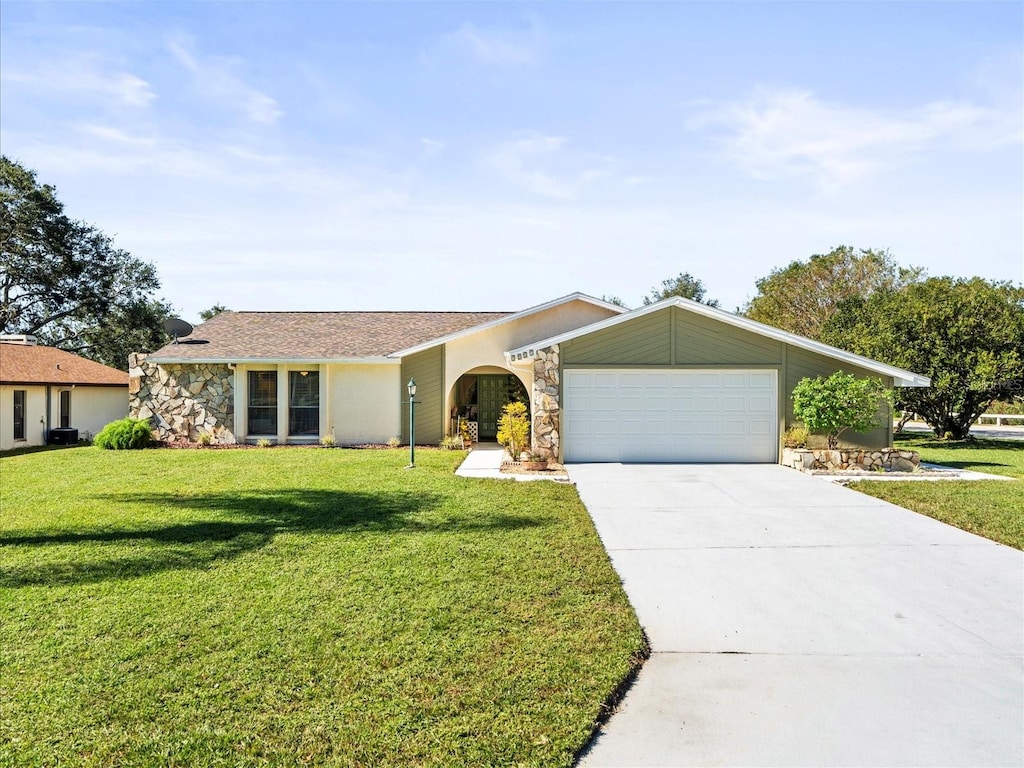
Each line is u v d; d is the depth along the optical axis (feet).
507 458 50.49
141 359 62.39
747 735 12.22
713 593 20.16
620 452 48.83
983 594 20.06
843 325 96.32
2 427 68.03
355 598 18.78
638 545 25.67
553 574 21.15
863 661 15.40
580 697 13.34
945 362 67.51
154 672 14.26
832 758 11.44
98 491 35.88
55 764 11.01
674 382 48.83
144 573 21.07
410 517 29.25
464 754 11.36
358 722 12.30
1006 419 106.11
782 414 48.21
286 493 35.06
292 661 14.79
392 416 61.82
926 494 35.76
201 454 53.93
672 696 13.74
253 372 62.59
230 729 12.06
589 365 48.70
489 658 15.02
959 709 13.16
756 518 30.42
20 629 16.56
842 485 39.32
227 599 18.69
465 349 62.23
